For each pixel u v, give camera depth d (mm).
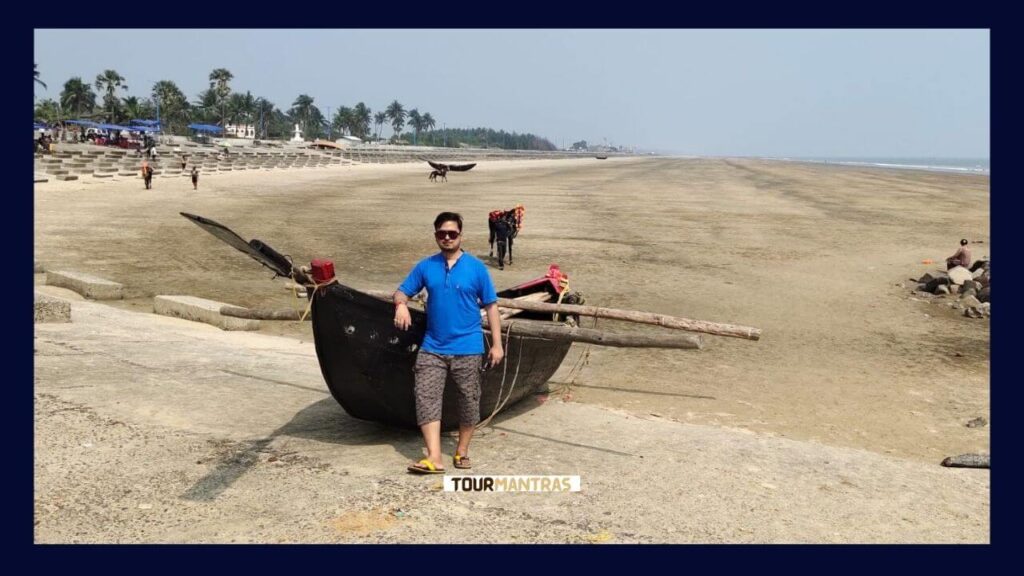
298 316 7352
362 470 5703
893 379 10188
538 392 8672
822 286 16922
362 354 5859
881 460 6645
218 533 4660
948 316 14320
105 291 13914
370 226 26531
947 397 9414
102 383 7609
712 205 38406
